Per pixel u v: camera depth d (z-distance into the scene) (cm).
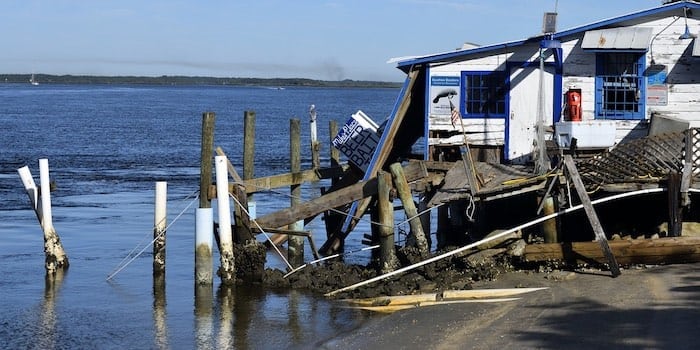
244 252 2156
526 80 2458
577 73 2444
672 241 1838
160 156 5838
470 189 1998
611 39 2375
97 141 7000
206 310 1911
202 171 2159
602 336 1391
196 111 12925
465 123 2473
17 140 6912
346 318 1770
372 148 2759
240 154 5906
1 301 2020
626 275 1788
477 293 1762
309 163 5278
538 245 1917
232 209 2825
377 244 2431
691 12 2391
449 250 2083
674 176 1881
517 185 1959
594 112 2448
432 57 2441
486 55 2458
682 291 1614
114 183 4316
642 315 1482
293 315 1833
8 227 3003
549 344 1380
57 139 7119
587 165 2027
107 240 2795
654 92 2433
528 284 1800
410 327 1584
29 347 1667
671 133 1986
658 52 2427
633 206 2148
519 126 2464
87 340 1709
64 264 2356
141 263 2438
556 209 1944
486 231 2217
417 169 2233
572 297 1650
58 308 1958
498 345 1403
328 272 2128
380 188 2062
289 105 15962
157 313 1900
